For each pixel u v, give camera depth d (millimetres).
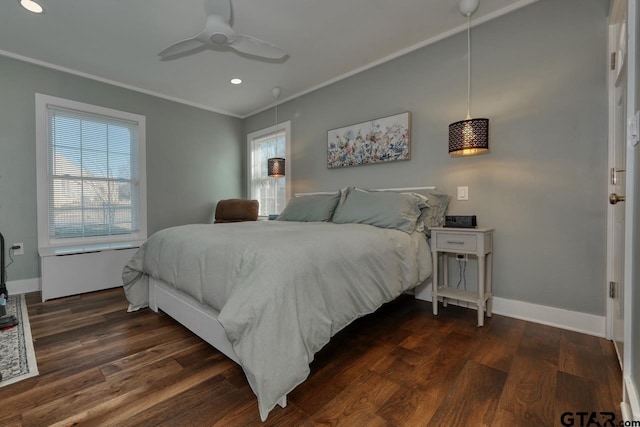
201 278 1666
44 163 3082
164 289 2252
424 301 2689
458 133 2227
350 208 2617
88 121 3414
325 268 1512
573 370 1543
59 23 2404
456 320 2240
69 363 1649
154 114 3910
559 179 2084
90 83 3377
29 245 3014
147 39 2648
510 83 2273
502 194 2318
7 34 2557
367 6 2244
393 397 1347
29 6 2189
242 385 1448
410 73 2842
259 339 1212
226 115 4676
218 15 1896
